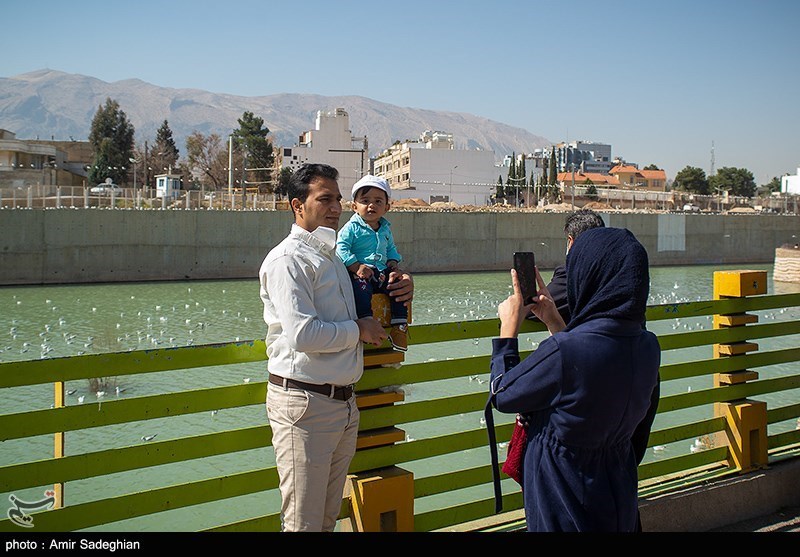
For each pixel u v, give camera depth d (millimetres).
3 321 25062
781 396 13461
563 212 56781
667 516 4676
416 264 52250
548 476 2746
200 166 91000
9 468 3104
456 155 93375
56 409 3197
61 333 22078
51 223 40000
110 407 3311
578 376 2658
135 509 3410
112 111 91500
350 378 3285
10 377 3066
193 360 3455
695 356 17141
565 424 2695
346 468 3447
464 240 53656
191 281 43344
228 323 24891
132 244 42250
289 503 3238
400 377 4031
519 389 2760
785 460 5516
